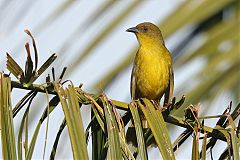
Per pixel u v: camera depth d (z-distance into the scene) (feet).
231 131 26.71
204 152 25.66
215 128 28.30
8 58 26.37
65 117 24.29
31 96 26.73
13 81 26.61
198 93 32.09
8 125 24.36
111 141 24.75
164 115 28.55
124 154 24.71
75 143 23.56
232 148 26.30
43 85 26.81
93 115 27.84
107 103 26.14
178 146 28.37
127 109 28.60
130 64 32.89
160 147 24.81
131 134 31.86
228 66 32.17
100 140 28.04
